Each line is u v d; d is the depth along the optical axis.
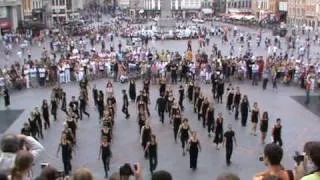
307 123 34.09
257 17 145.50
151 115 36.72
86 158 27.34
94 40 86.94
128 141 30.27
